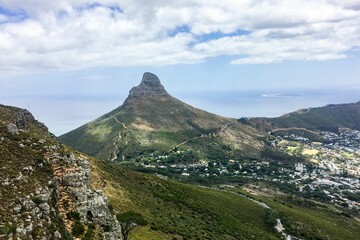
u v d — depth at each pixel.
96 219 48.03
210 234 100.25
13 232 34.78
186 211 120.44
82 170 53.62
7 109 70.19
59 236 39.75
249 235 124.50
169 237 80.38
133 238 65.50
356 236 186.50
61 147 57.88
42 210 40.91
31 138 56.12
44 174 48.25
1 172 43.00
